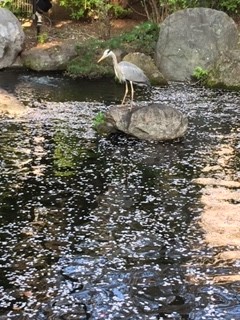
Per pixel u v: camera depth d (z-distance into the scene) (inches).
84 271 326.6
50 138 467.5
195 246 344.2
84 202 380.2
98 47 673.6
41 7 716.7
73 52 677.9
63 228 356.5
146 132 467.5
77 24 766.5
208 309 303.9
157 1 756.6
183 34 665.0
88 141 463.5
